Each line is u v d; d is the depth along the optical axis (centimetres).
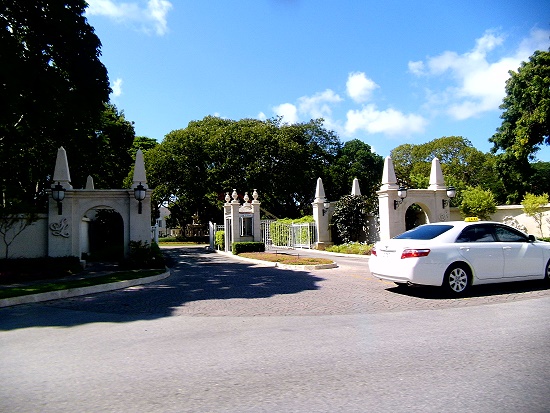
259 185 4172
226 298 946
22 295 941
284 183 4278
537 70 2506
